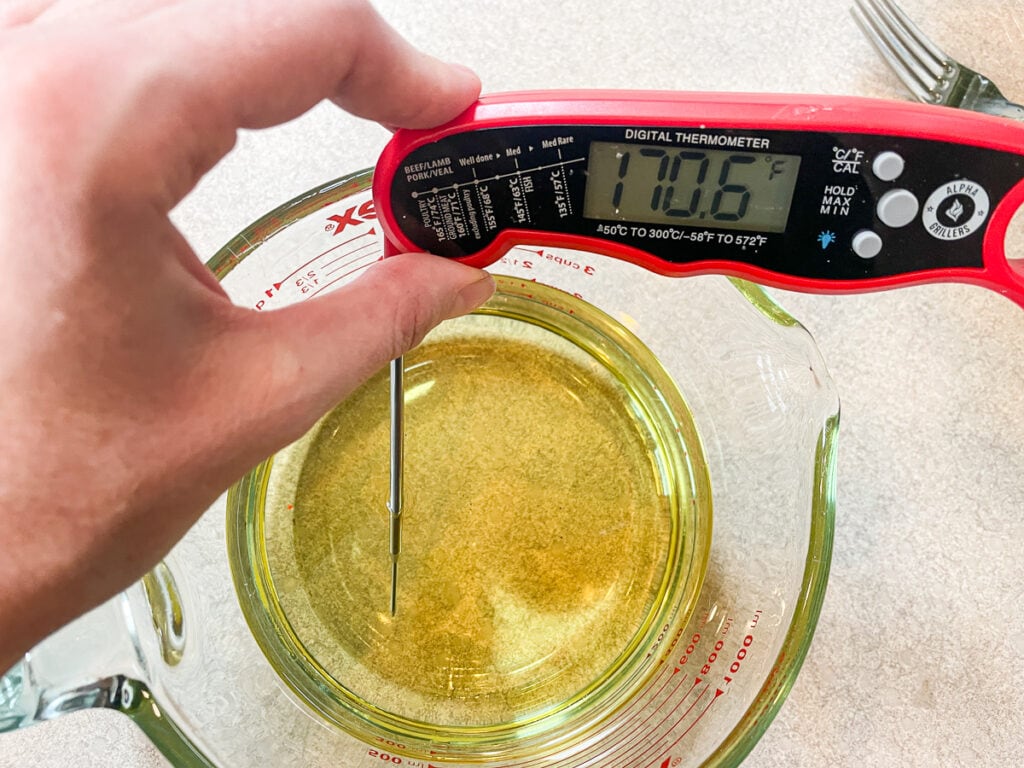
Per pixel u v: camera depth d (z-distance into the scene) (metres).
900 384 0.28
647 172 0.17
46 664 0.20
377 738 0.25
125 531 0.16
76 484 0.16
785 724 0.26
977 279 0.18
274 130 0.28
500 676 0.26
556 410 0.28
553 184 0.17
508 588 0.27
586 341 0.29
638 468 0.28
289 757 0.24
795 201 0.17
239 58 0.15
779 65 0.29
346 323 0.17
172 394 0.16
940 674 0.26
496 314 0.29
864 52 0.29
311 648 0.26
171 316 0.15
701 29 0.29
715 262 0.18
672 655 0.26
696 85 0.29
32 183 0.14
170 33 0.15
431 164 0.17
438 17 0.29
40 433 0.15
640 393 0.28
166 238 0.15
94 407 0.15
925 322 0.28
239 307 0.17
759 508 0.26
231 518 0.27
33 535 0.16
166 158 0.15
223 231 0.28
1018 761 0.25
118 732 0.25
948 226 0.17
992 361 0.28
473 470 0.27
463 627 0.26
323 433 0.27
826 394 0.23
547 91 0.17
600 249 0.18
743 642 0.25
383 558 0.26
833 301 0.28
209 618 0.25
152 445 0.16
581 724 0.26
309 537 0.27
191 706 0.22
